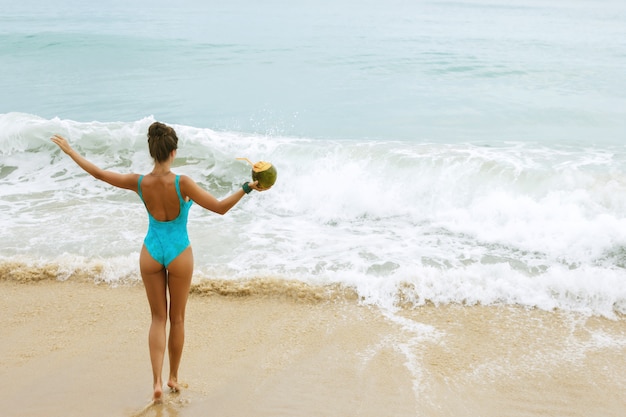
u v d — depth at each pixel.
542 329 5.06
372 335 4.96
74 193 8.48
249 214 7.89
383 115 13.32
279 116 13.28
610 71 18.05
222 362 4.56
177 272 3.80
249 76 17.77
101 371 4.41
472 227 7.19
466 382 4.30
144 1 50.72
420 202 7.90
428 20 34.09
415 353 4.69
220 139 9.56
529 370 4.46
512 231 6.98
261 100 14.85
